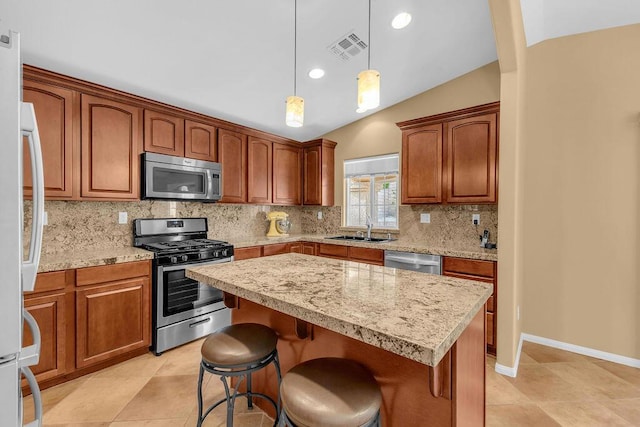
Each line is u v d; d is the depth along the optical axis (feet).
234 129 11.00
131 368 7.33
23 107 2.69
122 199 8.07
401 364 3.74
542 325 8.87
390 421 3.84
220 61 7.89
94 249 8.34
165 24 6.36
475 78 9.81
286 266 5.53
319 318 3.14
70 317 6.56
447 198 9.39
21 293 2.69
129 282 7.47
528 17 7.51
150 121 8.66
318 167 13.42
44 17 5.65
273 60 8.33
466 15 7.34
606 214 8.00
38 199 2.79
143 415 5.70
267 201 12.31
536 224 8.91
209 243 9.55
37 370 6.10
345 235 13.23
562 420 5.64
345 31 7.62
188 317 8.55
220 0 6.07
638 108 7.59
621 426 5.48
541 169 8.81
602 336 8.06
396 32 7.82
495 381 6.93
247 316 6.02
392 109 12.03
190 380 6.85
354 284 4.28
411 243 10.12
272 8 6.52
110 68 7.30
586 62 8.18
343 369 3.64
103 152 7.70
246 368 4.24
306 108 11.52
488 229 9.61
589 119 8.16
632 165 7.68
